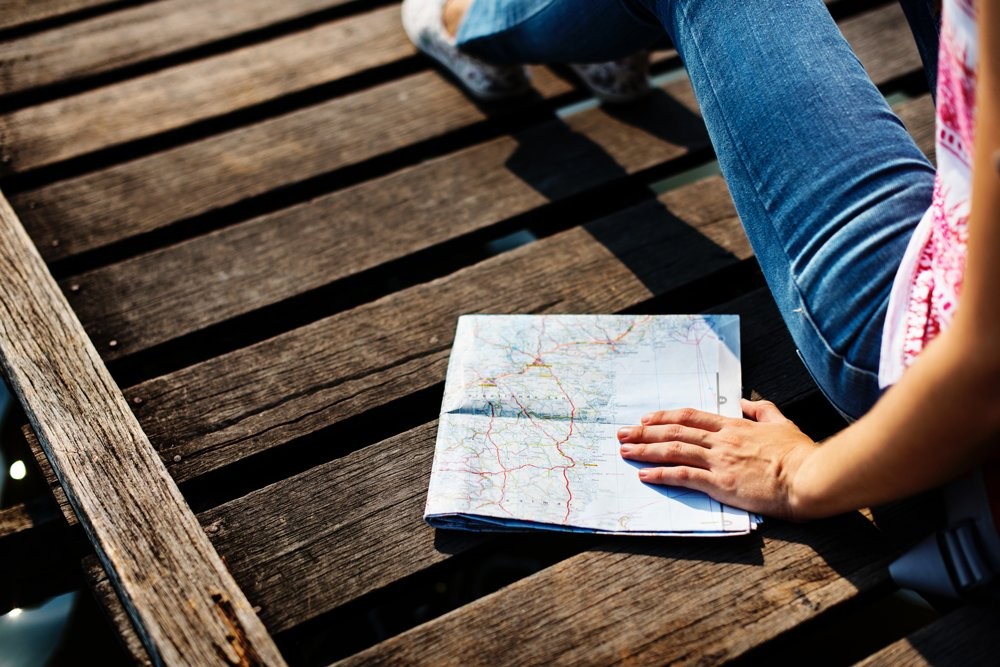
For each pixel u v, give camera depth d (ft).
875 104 3.61
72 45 6.91
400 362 4.89
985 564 3.33
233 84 6.62
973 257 2.45
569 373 4.56
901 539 3.95
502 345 4.72
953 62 2.64
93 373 4.53
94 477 4.13
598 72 6.20
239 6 7.27
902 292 3.18
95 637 4.92
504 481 4.13
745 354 4.77
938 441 2.80
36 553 4.61
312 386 4.80
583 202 5.93
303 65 6.77
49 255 5.51
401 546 4.12
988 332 2.51
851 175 3.45
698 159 6.12
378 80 6.82
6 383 4.87
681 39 4.12
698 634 3.72
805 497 3.57
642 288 5.18
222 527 4.20
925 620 4.92
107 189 5.90
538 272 5.29
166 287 5.32
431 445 4.50
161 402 4.73
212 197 5.84
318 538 4.16
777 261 3.70
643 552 3.96
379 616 5.05
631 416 4.34
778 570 3.88
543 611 3.82
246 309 5.21
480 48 5.72
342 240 5.56
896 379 3.17
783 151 3.61
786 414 4.55
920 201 3.37
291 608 3.94
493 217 5.68
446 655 3.71
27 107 6.53
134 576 3.81
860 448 3.12
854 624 4.91
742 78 3.77
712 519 3.92
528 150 6.10
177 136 6.34
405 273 5.57
